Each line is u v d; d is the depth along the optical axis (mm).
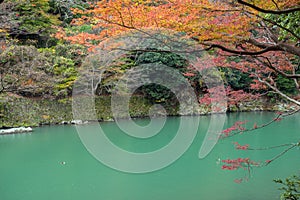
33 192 5336
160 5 2920
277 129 10320
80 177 6176
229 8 2812
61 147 8727
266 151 7637
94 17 2900
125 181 5840
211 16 2854
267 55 4098
